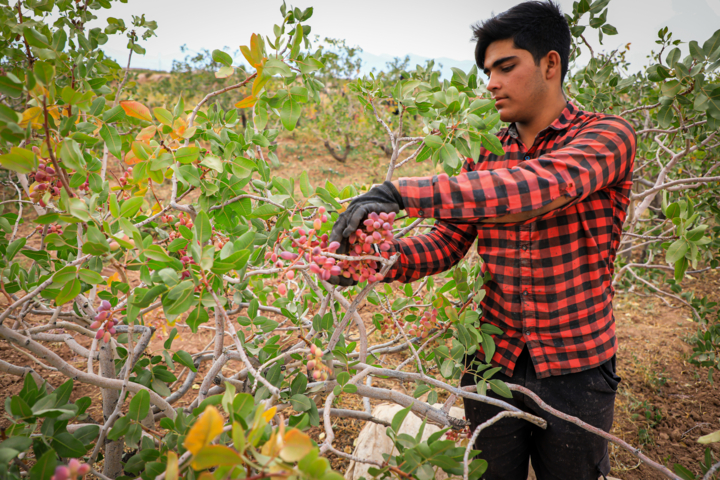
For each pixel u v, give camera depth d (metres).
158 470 1.15
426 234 1.56
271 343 1.45
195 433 0.59
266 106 1.32
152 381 1.49
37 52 1.05
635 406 3.01
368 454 2.25
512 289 1.40
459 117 1.34
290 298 1.74
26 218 5.41
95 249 1.01
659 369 3.50
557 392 1.38
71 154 0.96
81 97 0.97
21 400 0.95
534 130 1.38
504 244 1.39
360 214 1.00
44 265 1.62
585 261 1.32
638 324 4.25
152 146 1.26
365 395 1.39
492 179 1.01
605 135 1.12
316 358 1.08
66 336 1.78
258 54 1.12
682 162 3.78
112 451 1.61
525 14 1.23
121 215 1.07
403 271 1.47
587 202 1.29
